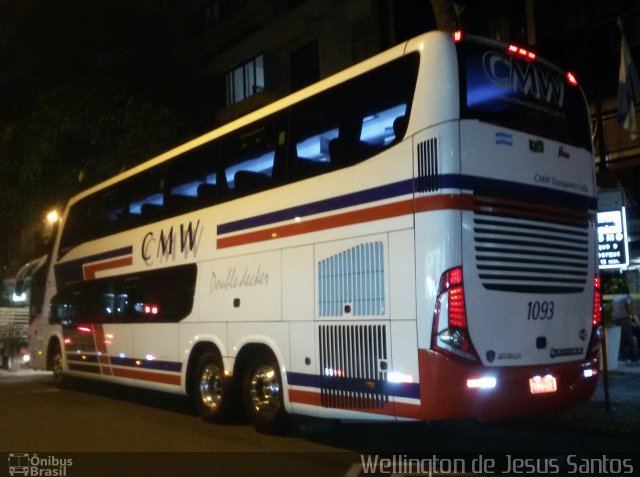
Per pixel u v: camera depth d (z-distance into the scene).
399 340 7.12
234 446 8.77
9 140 22.45
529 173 7.53
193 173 11.09
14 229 27.03
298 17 24.53
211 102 30.38
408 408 6.98
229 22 29.06
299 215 8.65
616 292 14.65
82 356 14.20
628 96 12.98
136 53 25.33
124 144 20.69
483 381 6.85
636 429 8.97
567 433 9.41
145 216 12.35
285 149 9.09
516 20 17.28
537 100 7.85
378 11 21.75
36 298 16.92
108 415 11.48
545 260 7.57
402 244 7.19
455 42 7.26
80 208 15.08
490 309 7.00
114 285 13.12
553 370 7.44
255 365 9.38
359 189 7.79
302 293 8.46
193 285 10.69
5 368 20.41
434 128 7.04
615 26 15.04
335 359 7.89
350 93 8.19
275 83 26.59
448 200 6.88
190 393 10.77
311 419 9.98
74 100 21.08
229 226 9.98
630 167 14.88
